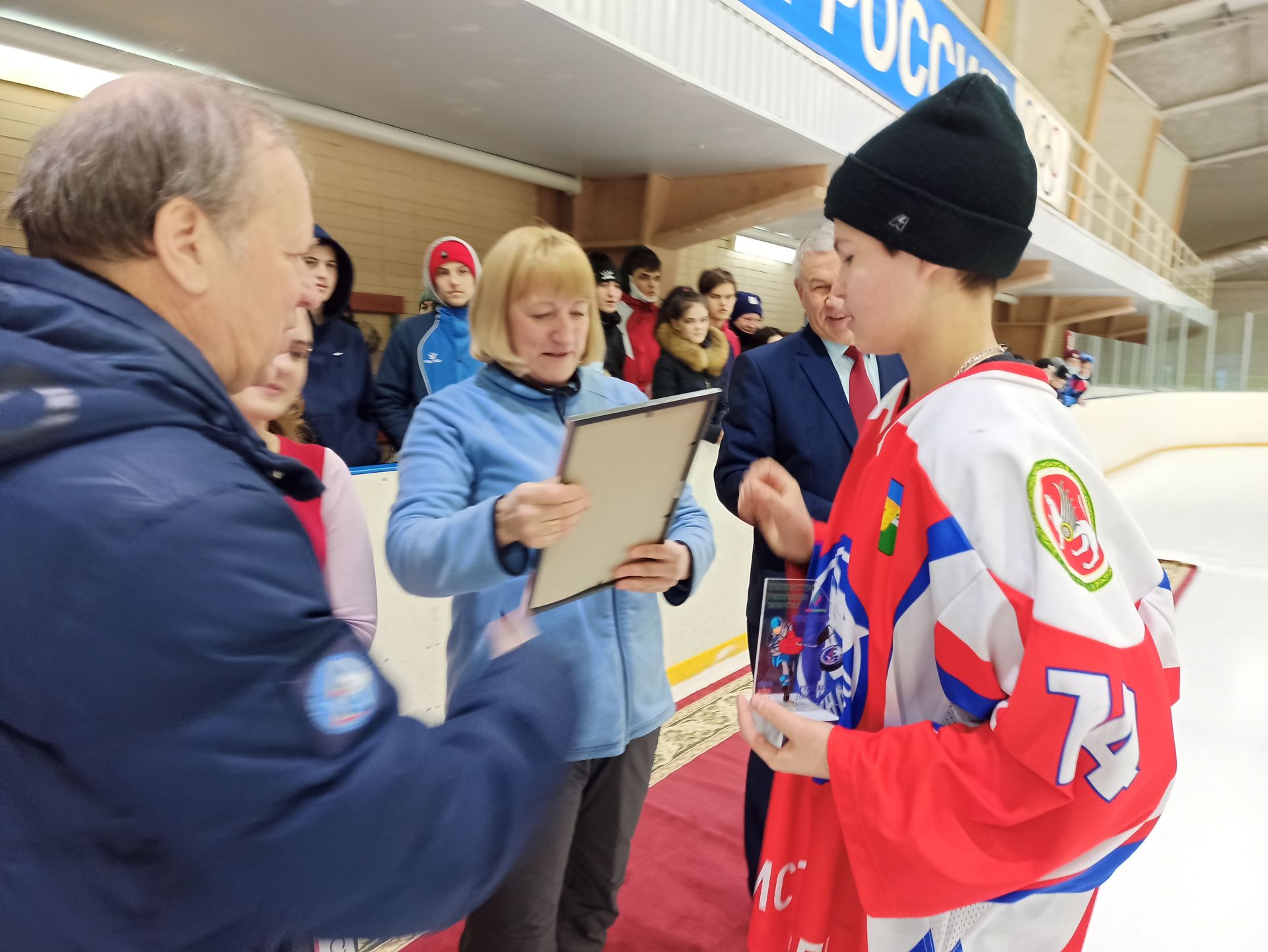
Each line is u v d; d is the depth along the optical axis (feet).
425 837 1.46
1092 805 1.96
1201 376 44.37
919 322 2.57
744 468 5.66
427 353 8.07
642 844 6.61
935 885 2.10
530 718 1.76
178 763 1.23
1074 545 2.06
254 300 1.67
